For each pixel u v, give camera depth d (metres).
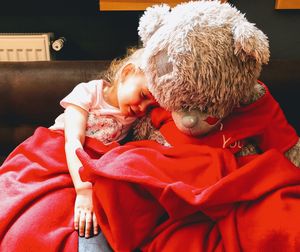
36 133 1.03
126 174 0.75
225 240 0.71
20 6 1.55
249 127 0.84
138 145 0.91
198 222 0.77
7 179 0.90
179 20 0.73
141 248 0.77
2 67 1.22
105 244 0.78
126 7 1.33
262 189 0.73
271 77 1.16
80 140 0.96
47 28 1.58
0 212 0.80
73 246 0.76
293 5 1.32
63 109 1.21
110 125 1.02
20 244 0.74
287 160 0.79
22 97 1.21
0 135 1.26
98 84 1.05
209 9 0.74
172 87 0.72
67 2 1.53
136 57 0.96
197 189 0.75
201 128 0.79
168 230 0.75
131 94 0.92
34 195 0.84
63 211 0.83
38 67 1.21
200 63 0.69
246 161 0.83
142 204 0.77
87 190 0.86
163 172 0.79
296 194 0.73
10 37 1.50
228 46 0.70
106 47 1.59
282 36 1.40
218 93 0.71
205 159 0.80
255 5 1.35
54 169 0.93
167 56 0.72
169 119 0.93
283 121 0.88
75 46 1.60
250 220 0.71
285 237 0.67
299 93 1.16
